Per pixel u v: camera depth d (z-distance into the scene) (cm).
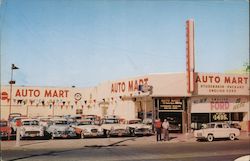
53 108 4872
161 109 3216
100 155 1616
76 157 1537
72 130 2555
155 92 3178
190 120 3216
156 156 1584
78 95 4988
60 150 1841
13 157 1522
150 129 2822
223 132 2522
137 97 3491
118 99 3906
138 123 2970
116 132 2680
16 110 4688
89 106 4884
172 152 1750
